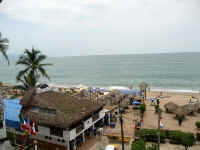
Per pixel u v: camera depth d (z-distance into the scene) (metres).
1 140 18.50
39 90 28.45
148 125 30.30
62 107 23.86
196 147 22.56
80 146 23.30
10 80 117.81
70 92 55.22
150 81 90.88
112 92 49.91
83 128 23.55
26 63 30.03
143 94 51.41
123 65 176.88
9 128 25.09
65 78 116.50
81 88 60.03
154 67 146.25
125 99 43.62
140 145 19.50
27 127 18.22
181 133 23.62
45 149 22.84
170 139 24.05
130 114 36.06
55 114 22.69
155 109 37.75
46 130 22.27
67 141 20.86
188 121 32.56
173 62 179.88
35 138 23.39
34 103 24.39
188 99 48.50
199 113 37.28
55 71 154.88
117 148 21.36
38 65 30.59
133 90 50.69
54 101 25.08
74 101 26.97
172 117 34.62
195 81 86.75
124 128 28.62
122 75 114.94
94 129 26.50
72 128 21.34
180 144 23.41
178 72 114.50
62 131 21.14
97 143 24.02
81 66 190.00
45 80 110.50
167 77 99.62
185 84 80.81
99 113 27.50
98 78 110.00
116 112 35.47
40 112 23.81
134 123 30.94
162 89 69.62
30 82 29.84
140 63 187.12
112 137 25.38
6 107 26.78
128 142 24.00
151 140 24.64
